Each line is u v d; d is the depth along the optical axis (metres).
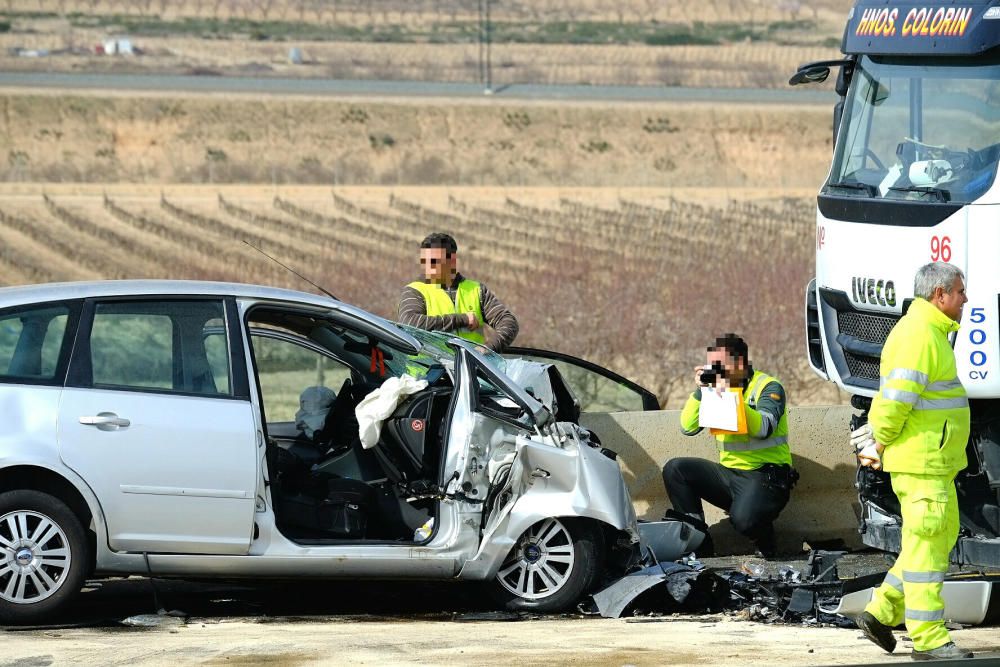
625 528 21.03
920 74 23.56
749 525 25.44
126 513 19.12
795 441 27.58
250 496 19.58
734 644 18.28
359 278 83.69
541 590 21.12
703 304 62.66
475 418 20.77
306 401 23.00
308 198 145.50
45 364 19.25
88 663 16.47
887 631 17.89
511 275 89.31
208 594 22.80
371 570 20.25
